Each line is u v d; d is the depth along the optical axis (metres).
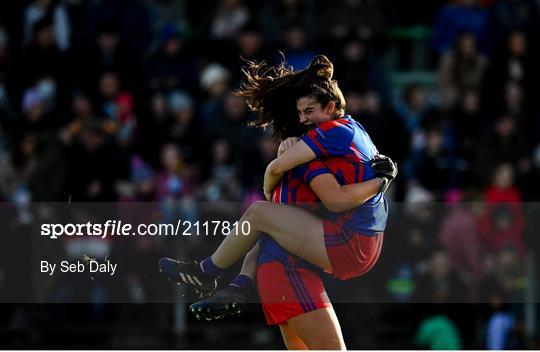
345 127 20.67
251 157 40.00
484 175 41.41
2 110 42.03
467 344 36.41
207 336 35.94
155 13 48.19
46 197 36.59
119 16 43.75
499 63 45.34
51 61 42.62
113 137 38.72
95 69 42.25
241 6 45.78
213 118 40.81
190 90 43.28
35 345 34.97
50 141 37.47
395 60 50.75
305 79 21.20
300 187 20.98
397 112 42.22
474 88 44.94
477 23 47.03
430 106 44.81
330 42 43.69
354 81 42.69
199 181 39.97
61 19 44.44
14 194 39.53
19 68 42.66
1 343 34.75
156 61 43.19
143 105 42.03
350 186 20.42
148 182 38.50
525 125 43.94
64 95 42.06
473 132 43.19
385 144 41.53
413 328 36.44
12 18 44.81
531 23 47.28
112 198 37.34
